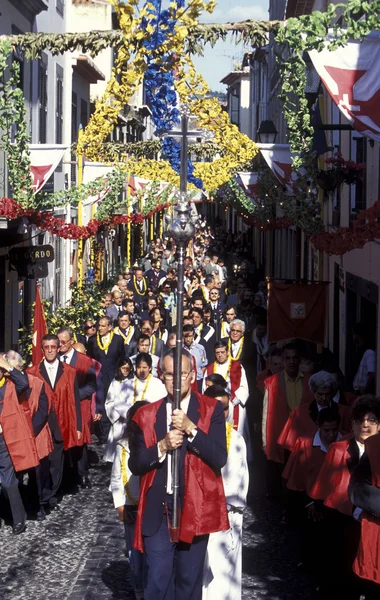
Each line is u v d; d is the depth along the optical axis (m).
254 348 20.73
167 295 27.11
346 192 23.44
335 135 25.44
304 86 16.69
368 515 8.98
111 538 12.63
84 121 40.31
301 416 12.05
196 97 15.62
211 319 24.30
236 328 19.39
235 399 14.53
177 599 7.77
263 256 57.22
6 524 13.40
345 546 10.02
